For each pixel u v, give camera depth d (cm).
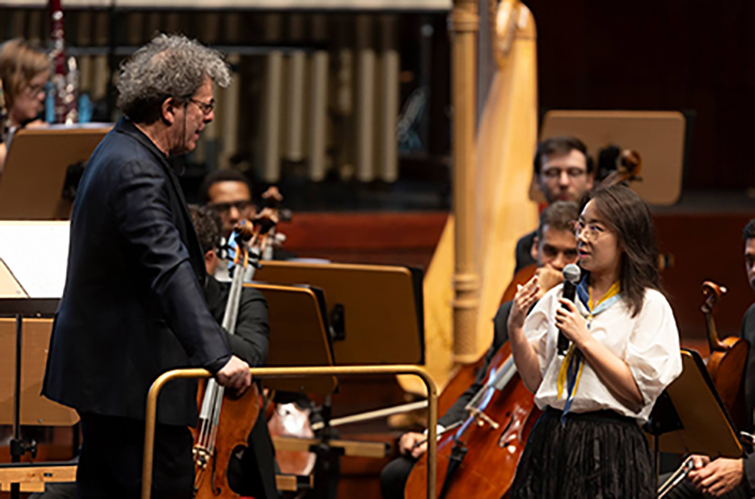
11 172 1189
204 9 2091
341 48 2202
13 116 1397
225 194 1362
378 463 1502
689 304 2083
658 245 821
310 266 1241
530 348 832
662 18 2916
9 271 987
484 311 1562
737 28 2919
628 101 2933
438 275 1758
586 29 2909
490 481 1020
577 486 775
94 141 1192
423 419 1531
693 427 891
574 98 2922
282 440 1309
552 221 1068
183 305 766
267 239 1325
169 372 772
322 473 1431
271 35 2197
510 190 1628
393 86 2209
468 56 1463
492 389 1075
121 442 816
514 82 1667
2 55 1385
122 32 2134
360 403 1744
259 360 976
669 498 1024
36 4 2092
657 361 775
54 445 1410
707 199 2525
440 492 1032
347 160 2239
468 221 1463
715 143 2944
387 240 1995
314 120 2194
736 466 958
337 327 1249
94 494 836
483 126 1593
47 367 828
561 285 847
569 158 1348
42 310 976
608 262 799
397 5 2128
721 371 968
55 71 1669
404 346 1267
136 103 822
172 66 820
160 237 779
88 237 798
